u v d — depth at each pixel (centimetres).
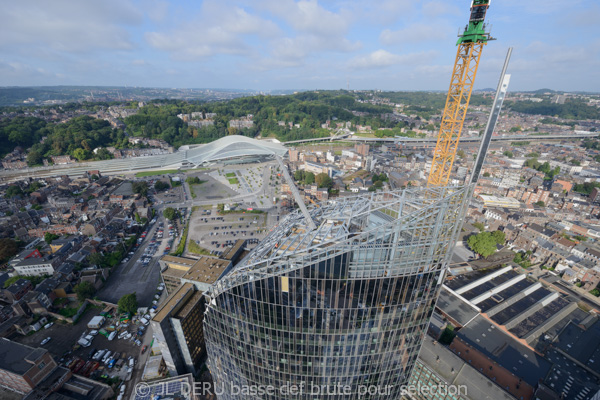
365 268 8031
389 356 9556
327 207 10894
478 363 14800
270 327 9144
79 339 16425
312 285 8250
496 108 11569
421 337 9544
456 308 18262
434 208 7862
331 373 9612
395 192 10388
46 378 13262
